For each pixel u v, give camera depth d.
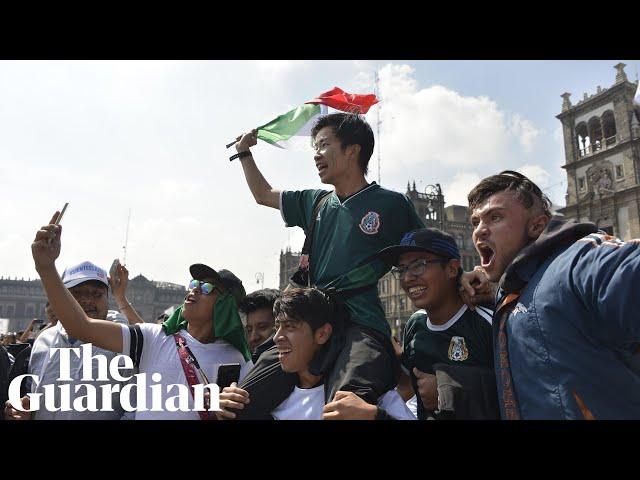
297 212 3.39
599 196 42.31
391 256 2.71
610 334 1.77
